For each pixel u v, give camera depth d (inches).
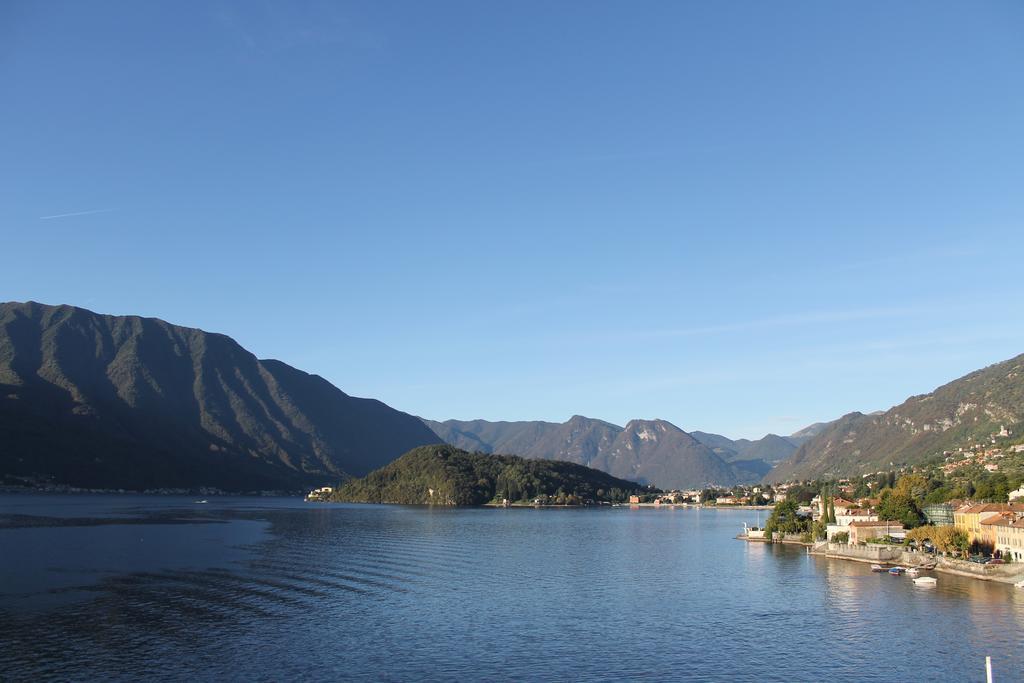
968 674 4146.2
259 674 4015.8
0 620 4987.7
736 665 4293.8
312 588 6304.1
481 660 4340.6
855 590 6609.3
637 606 5876.0
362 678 3993.6
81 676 3914.9
